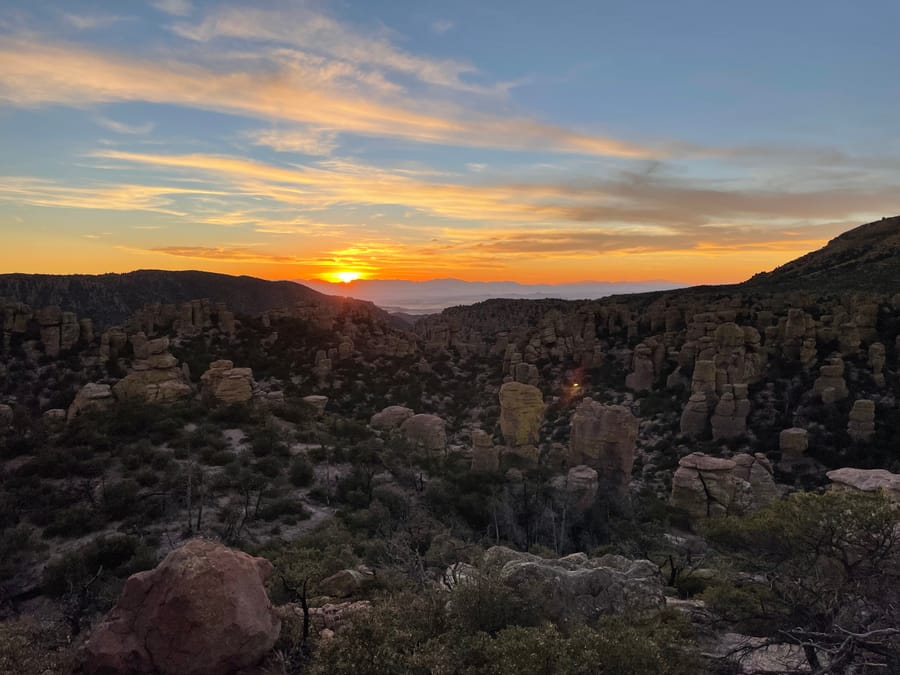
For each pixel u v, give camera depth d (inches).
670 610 507.2
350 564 751.7
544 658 326.0
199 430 1669.5
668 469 2143.2
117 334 2906.0
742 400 2305.6
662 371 3051.2
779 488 1813.5
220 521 1168.8
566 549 1348.4
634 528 1363.2
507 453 2023.9
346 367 3713.1
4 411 1729.8
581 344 3715.6
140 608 338.6
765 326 3021.7
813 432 2145.7
